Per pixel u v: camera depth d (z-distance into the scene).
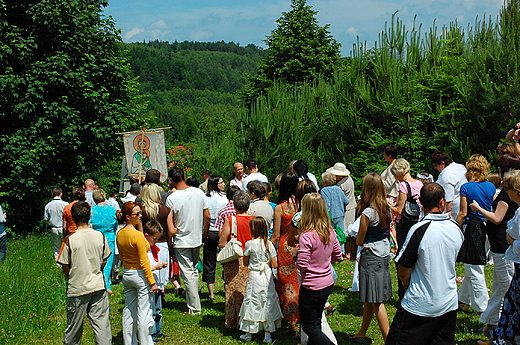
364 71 14.02
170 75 179.88
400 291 5.77
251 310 5.67
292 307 5.75
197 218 6.76
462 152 10.74
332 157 14.02
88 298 5.09
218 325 6.38
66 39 17.50
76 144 17.52
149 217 6.24
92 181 10.91
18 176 15.52
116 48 20.81
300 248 4.70
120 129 19.44
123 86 20.84
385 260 5.15
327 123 14.66
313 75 27.73
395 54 13.52
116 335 6.20
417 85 12.53
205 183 10.88
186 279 6.84
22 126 16.44
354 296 7.41
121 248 5.30
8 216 16.39
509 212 5.12
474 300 5.96
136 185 9.02
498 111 10.10
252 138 14.88
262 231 5.72
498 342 4.44
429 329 3.96
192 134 81.81
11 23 16.84
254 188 6.60
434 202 4.07
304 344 5.30
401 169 6.12
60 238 10.23
